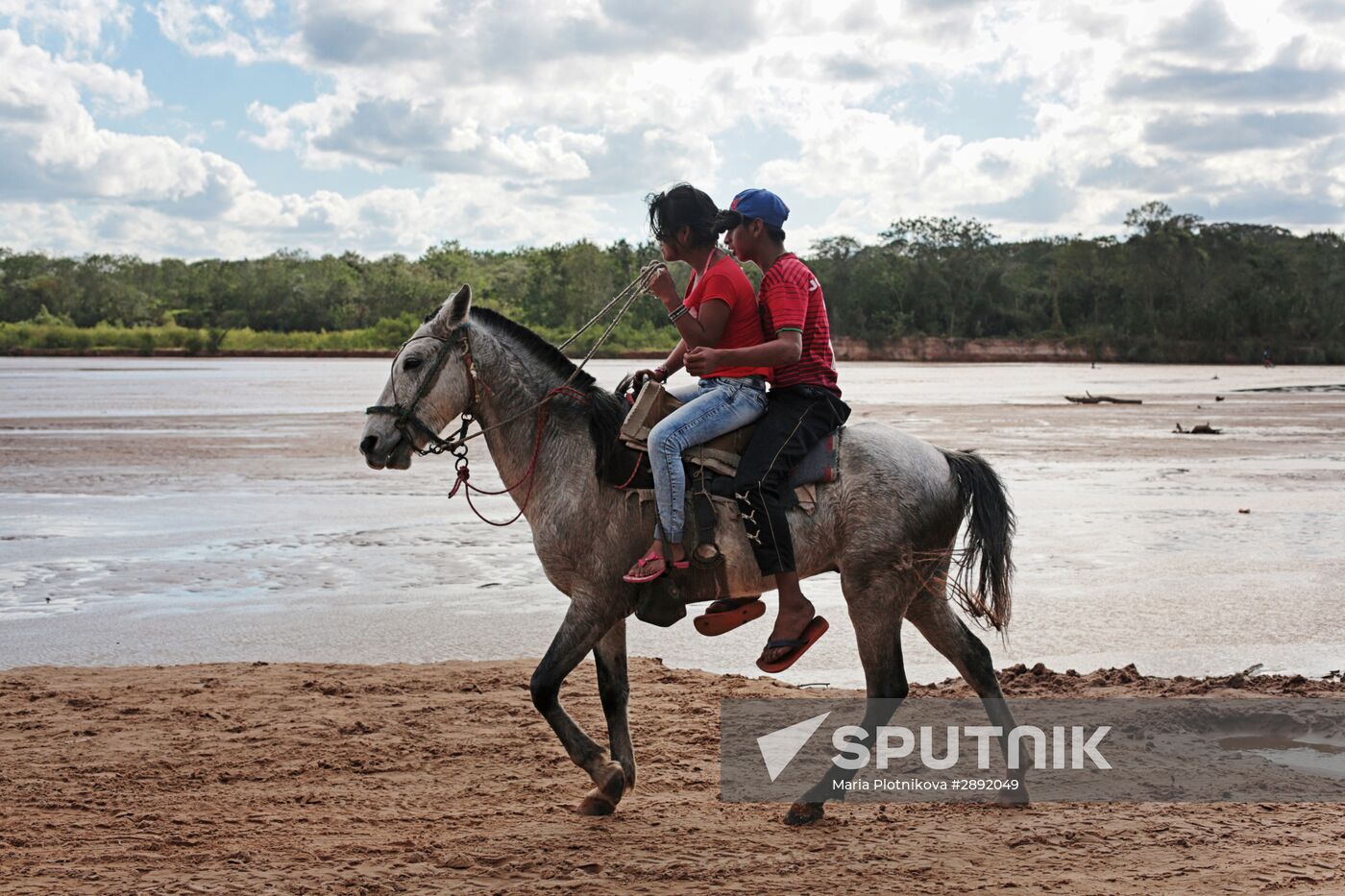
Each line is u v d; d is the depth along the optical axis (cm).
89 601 1211
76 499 1964
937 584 631
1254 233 18675
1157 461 2638
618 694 638
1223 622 1109
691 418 589
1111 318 16100
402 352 625
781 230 625
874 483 607
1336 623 1102
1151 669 949
